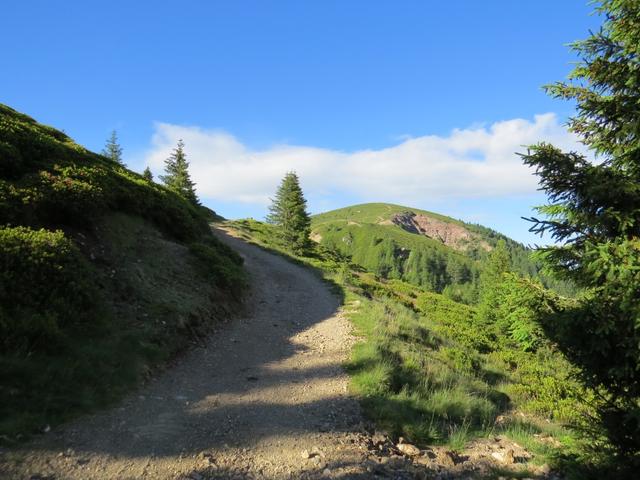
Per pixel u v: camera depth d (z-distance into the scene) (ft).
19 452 13.99
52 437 15.43
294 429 20.44
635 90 17.15
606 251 15.33
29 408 16.28
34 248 23.62
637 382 16.03
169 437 17.60
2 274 20.99
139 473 14.61
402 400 26.76
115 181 43.21
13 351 18.67
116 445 16.06
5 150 31.53
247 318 41.55
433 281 383.65
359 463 17.92
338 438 20.26
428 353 43.09
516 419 31.42
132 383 21.67
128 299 29.86
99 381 20.16
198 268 41.98
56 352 20.43
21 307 20.99
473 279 379.35
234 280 44.14
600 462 17.39
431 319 85.51
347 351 35.09
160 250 40.88
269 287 60.39
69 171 36.45
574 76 18.28
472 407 29.99
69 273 24.64
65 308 22.93
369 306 54.75
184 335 30.14
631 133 16.62
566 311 16.94
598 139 18.25
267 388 25.55
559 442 26.13
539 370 55.21
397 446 21.09
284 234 140.56
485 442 24.50
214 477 15.28
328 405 24.32
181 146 163.32
